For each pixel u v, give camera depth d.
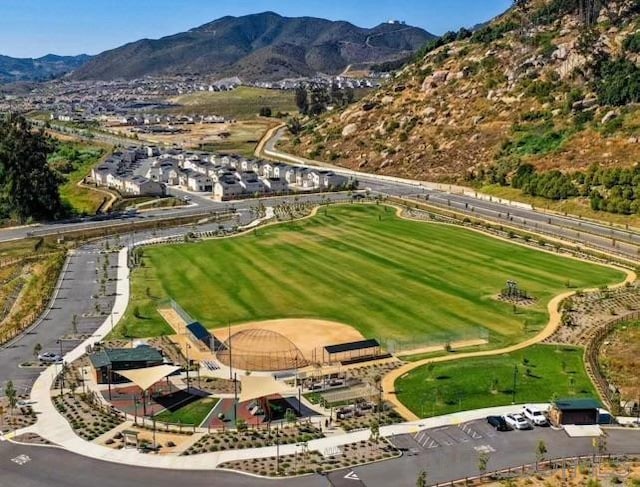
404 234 187.75
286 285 144.12
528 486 71.81
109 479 74.31
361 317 124.62
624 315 123.00
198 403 93.25
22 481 73.94
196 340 115.00
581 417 85.56
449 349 110.25
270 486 73.00
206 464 77.38
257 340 111.00
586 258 159.25
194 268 158.50
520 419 85.38
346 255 166.75
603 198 197.50
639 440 82.12
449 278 146.62
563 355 107.25
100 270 158.75
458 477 74.19
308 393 95.94
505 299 132.62
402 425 86.38
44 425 86.69
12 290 147.12
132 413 90.50
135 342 114.75
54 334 119.25
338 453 79.69
